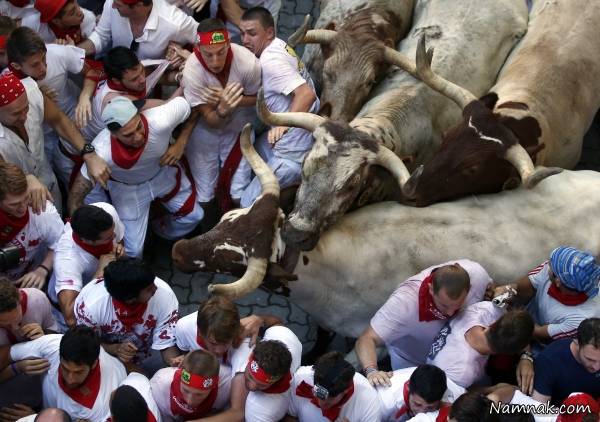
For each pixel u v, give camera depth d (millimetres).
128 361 4781
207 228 6633
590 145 7359
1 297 4371
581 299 4801
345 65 6141
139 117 5500
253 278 5051
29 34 5430
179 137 5980
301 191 5172
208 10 6945
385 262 5371
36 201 5230
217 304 4352
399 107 5883
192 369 4066
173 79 6359
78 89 6301
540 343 4992
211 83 5875
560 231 5484
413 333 4898
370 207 5586
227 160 6262
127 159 5633
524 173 5164
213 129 6129
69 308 4988
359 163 5117
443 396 4371
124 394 4078
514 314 4457
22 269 5367
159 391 4379
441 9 6758
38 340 4578
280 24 8102
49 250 5344
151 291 4578
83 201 5848
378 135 5562
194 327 4668
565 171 5961
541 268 5094
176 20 6281
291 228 5090
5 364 4605
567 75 6305
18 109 5188
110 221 4953
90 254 5094
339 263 5320
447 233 5418
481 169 5430
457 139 5484
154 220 6441
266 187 5273
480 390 4609
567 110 6234
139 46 6320
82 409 4375
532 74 6258
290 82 5953
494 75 6672
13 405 4594
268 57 6000
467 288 4594
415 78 6184
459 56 6438
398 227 5422
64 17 6133
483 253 5395
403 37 6984
